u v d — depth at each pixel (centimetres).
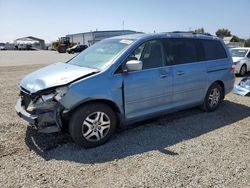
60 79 432
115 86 458
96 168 387
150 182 352
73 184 348
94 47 567
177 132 524
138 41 505
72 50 4606
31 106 429
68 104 417
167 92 537
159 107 532
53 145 455
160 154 431
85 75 442
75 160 408
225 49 681
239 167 394
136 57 493
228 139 496
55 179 358
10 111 637
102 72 453
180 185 347
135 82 482
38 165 392
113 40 552
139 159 414
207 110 652
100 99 445
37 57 3231
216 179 362
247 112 668
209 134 518
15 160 404
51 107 417
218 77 647
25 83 461
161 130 532
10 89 919
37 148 443
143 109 505
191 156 425
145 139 488
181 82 559
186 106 589
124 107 477
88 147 448
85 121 438
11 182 349
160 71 521
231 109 691
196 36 616
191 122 583
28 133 500
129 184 347
